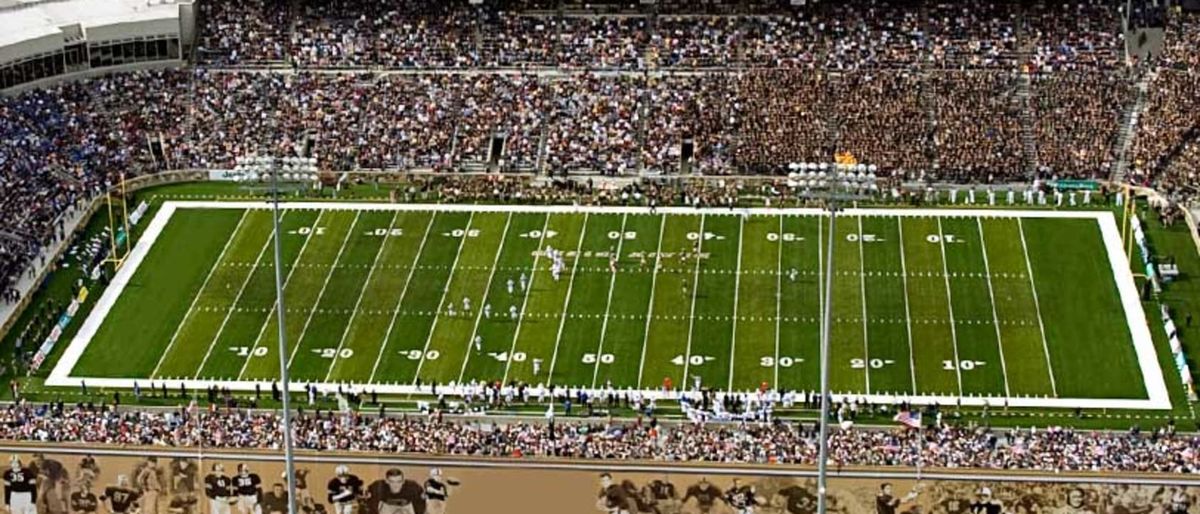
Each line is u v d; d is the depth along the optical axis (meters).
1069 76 158.12
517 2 167.38
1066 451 108.56
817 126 154.75
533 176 152.38
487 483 107.06
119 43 160.38
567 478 106.56
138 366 126.62
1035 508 104.25
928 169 150.75
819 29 163.62
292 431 112.38
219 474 108.44
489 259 139.50
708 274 136.62
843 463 105.44
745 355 126.25
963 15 163.62
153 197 149.75
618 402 121.00
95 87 159.00
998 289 134.25
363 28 165.75
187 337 130.00
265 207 147.88
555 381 123.62
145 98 159.25
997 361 125.25
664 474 105.88
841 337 128.25
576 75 161.25
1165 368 124.19
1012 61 160.12
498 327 130.25
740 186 149.62
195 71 162.12
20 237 140.62
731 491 105.81
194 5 164.88
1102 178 149.50
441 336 129.25
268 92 160.88
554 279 136.25
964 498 104.44
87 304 134.25
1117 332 128.62
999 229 142.75
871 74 159.12
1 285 134.88
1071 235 141.62
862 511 105.12
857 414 118.75
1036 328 129.25
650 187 149.88
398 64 163.25
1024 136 153.25
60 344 129.50
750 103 157.25
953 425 116.75
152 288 136.25
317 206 147.88
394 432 112.25
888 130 153.88
